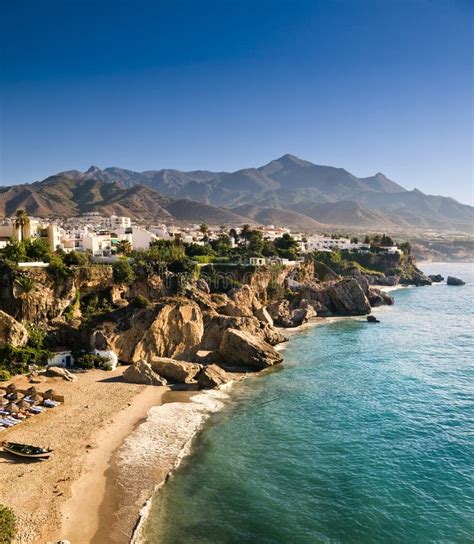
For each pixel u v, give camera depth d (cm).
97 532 3625
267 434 5441
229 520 3838
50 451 4744
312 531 3728
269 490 4278
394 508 4044
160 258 11881
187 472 4550
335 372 7969
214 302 10888
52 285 9125
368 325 12550
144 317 8281
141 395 6606
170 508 3972
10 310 8569
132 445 5047
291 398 6656
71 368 7706
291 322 12344
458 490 4312
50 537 3538
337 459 4866
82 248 13062
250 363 8138
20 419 5556
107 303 10050
